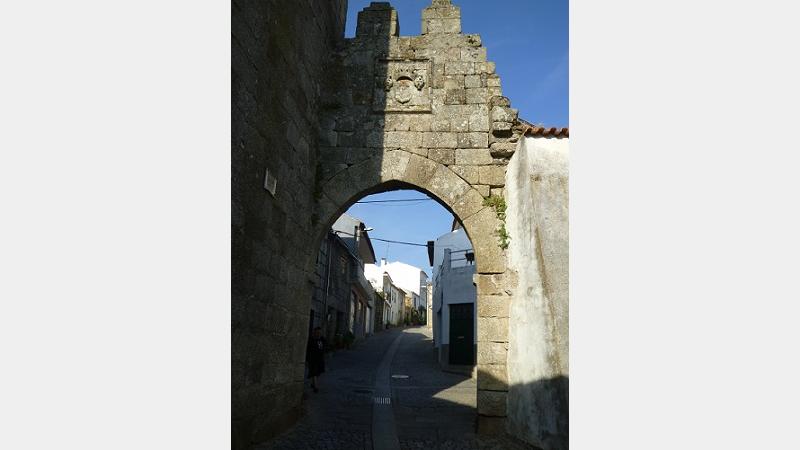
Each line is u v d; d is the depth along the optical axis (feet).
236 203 15.17
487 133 24.94
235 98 14.92
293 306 21.25
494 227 23.67
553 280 18.80
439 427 22.90
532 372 19.15
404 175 24.63
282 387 20.11
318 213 24.25
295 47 20.86
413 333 107.65
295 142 21.13
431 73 25.98
